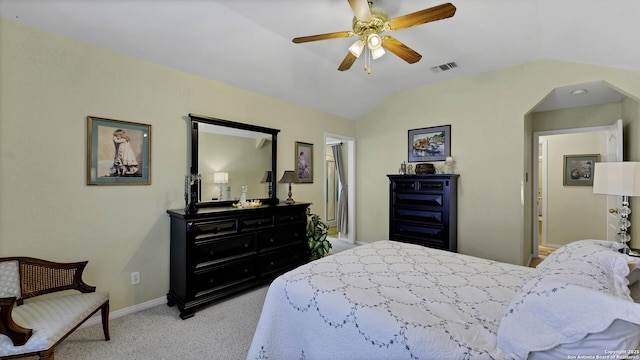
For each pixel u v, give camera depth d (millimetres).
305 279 1679
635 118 3221
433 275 1797
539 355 997
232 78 3227
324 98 4184
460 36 2672
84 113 2301
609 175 2346
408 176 3986
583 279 1135
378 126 4848
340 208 5879
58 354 1961
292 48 2973
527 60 3285
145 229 2656
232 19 2395
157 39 2459
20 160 2033
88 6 2031
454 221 3828
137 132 2596
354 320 1326
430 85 4180
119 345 2080
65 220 2225
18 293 1869
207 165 3068
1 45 1952
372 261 2066
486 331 1187
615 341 889
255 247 3049
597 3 1834
